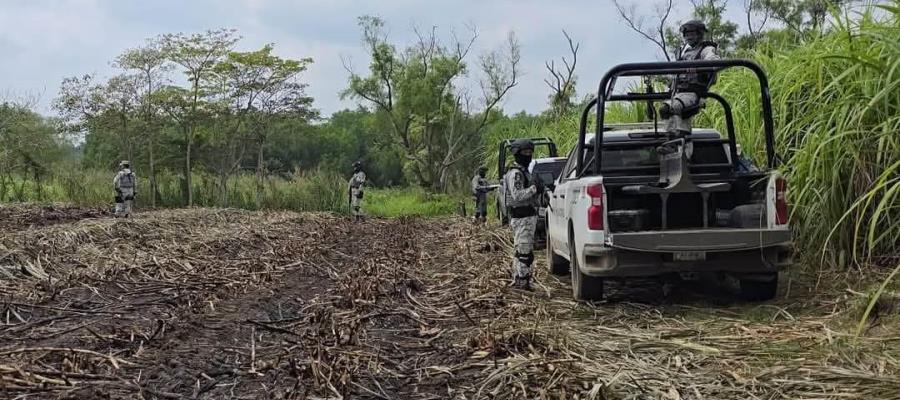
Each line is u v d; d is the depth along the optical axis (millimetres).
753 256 6738
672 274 7320
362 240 15766
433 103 47625
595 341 5797
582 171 7852
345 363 5297
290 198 31766
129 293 8281
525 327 6082
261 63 31828
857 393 4355
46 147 31875
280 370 5250
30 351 5578
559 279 9227
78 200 29609
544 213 11992
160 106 31156
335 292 8539
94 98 30500
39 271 9383
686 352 5426
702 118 10727
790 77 8352
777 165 7727
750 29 23875
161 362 5441
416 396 4777
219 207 30719
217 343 6059
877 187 5230
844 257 7480
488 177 23250
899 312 5754
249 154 40469
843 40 7586
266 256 11688
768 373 4777
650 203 7395
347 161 68625
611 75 7148
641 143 8047
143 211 25391
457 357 5562
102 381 4977
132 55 30594
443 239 15695
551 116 24594
